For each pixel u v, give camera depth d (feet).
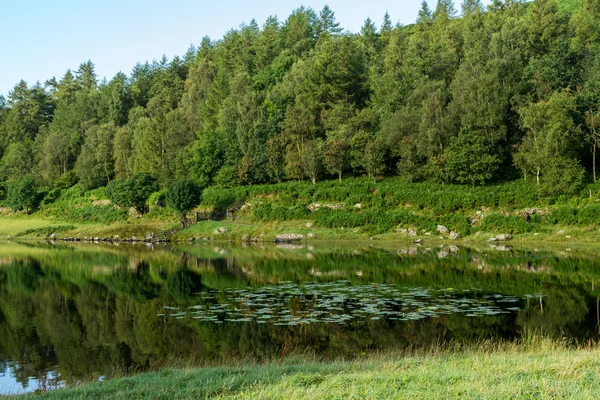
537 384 36.76
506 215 200.44
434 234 203.92
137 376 51.57
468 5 497.87
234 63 488.02
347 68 321.32
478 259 148.25
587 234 181.57
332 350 65.62
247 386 42.39
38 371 63.87
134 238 255.50
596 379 37.52
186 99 449.89
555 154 204.33
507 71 248.73
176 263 159.84
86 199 337.93
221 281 122.11
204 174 304.30
